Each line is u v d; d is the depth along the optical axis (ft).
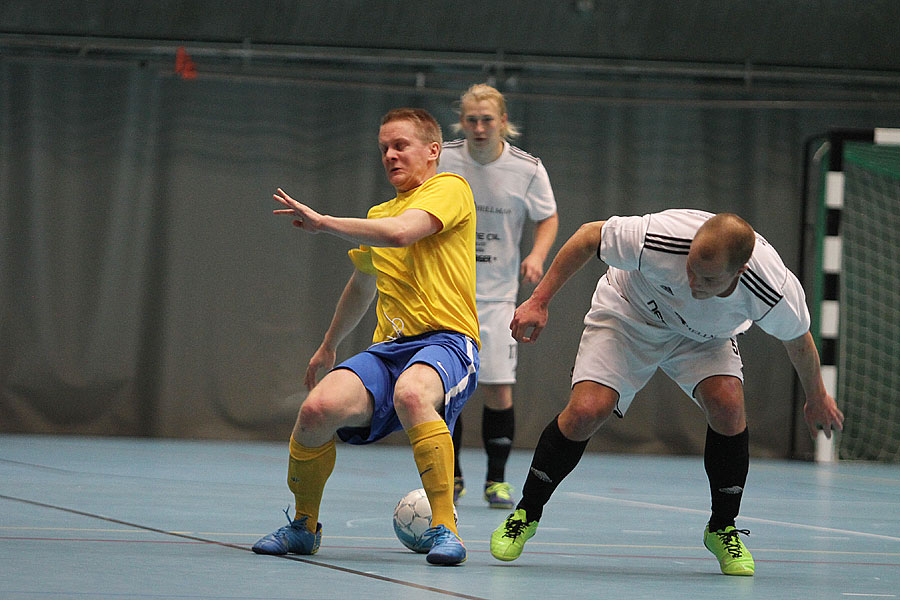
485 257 48.32
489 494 46.01
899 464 93.71
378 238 26.18
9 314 89.76
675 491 57.21
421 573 24.85
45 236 90.17
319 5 92.02
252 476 56.95
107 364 90.38
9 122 90.43
